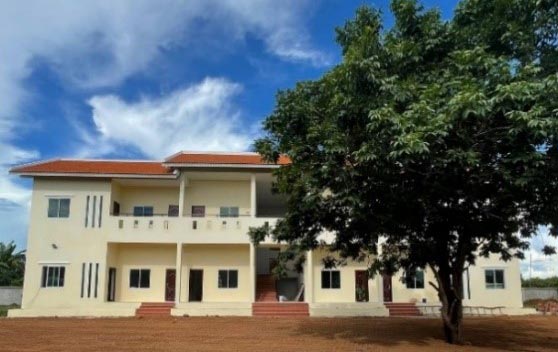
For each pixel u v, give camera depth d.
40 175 29.56
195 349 14.70
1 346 15.30
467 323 22.67
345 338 17.36
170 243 30.52
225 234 30.14
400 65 13.64
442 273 16.17
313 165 13.92
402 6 14.27
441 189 12.88
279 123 15.12
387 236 16.06
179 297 29.58
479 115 10.55
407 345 15.70
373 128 11.63
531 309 28.72
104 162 32.25
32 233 29.53
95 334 18.41
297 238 16.75
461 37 13.81
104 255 29.56
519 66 11.85
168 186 32.75
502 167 11.80
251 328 20.48
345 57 13.08
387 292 30.70
